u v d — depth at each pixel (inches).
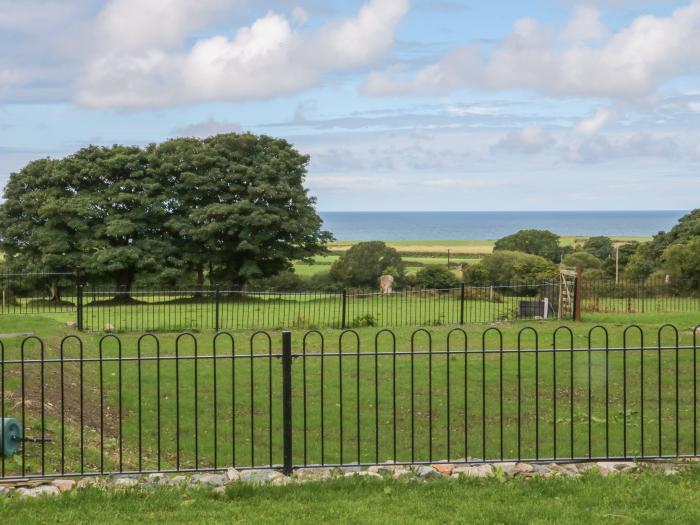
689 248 1309.1
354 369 581.0
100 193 1406.3
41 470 307.7
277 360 618.5
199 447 388.8
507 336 764.6
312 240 1485.0
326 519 249.1
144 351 679.1
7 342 622.8
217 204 1381.6
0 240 1425.9
